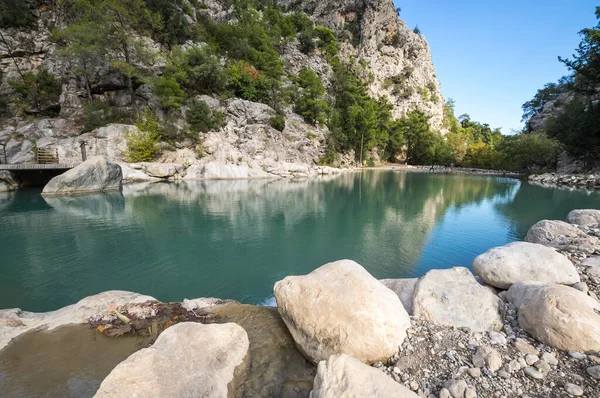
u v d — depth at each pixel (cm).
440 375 300
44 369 350
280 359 373
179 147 3106
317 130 4556
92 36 2923
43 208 1464
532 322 348
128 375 285
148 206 1570
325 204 1731
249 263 852
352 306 349
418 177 3597
